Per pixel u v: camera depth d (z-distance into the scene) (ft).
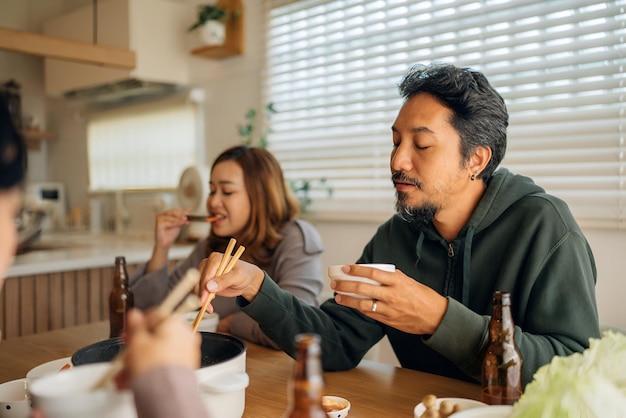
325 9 9.78
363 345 4.45
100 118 14.40
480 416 2.59
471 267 4.42
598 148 6.93
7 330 8.77
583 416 2.31
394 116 8.90
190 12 11.98
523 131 7.50
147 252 10.22
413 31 8.76
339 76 9.68
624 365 2.37
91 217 14.08
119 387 1.83
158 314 1.79
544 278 3.96
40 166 15.74
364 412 3.34
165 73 11.68
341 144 9.60
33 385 2.14
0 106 1.88
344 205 9.54
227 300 6.56
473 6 8.06
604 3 6.88
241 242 6.54
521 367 3.05
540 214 4.17
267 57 10.52
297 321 4.22
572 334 3.74
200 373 2.80
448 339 3.47
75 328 5.75
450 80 4.06
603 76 6.97
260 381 3.93
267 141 10.60
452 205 4.36
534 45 7.52
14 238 1.93
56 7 15.29
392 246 4.94
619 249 6.78
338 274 3.42
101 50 9.96
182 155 12.43
